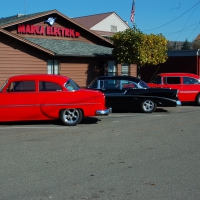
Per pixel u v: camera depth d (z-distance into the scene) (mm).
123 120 13398
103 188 6031
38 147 9023
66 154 8305
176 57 30531
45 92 12070
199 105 18172
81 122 12984
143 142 9539
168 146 9086
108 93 15297
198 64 29656
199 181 6352
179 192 5816
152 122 12898
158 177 6586
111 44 25625
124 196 5660
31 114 12055
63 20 23484
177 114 15000
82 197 5637
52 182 6359
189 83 17984
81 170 7051
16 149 8828
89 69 23312
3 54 18797
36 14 22438
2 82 18828
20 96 11961
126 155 8180
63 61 21750
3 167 7309
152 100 15289
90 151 8570
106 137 10211
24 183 6320
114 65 25016
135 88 15344
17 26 21391
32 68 20031
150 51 22203
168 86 17969
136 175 6715
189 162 7578
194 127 11828
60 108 12117
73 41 24062
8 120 12039
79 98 12133
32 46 19547
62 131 11219
